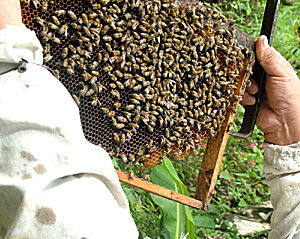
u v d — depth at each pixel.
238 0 1.24
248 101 0.64
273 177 0.64
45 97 0.38
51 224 0.35
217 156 0.61
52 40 0.49
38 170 0.36
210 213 0.93
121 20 0.52
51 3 0.49
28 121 0.36
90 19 0.51
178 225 0.71
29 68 0.39
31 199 0.35
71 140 0.38
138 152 0.56
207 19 0.57
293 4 1.48
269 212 1.00
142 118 0.55
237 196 0.99
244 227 0.96
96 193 0.38
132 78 0.54
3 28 0.39
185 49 0.56
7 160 0.36
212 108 0.60
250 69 0.60
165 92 0.55
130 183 0.56
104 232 0.37
